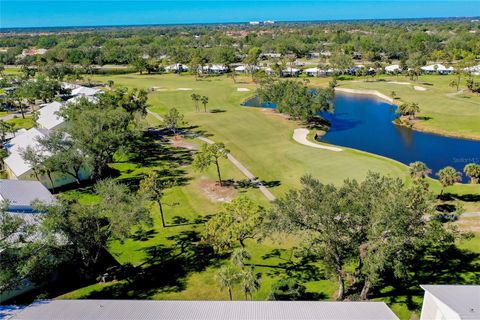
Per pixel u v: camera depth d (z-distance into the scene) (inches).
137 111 3125.0
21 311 1018.1
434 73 5684.1
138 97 3334.2
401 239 1026.7
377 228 1017.5
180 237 1653.5
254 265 1433.3
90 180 2305.6
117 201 1395.2
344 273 1246.9
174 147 2859.3
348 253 1158.3
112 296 1286.9
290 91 3560.5
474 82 4495.6
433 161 2554.1
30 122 3582.7
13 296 1280.8
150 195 1557.6
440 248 1478.8
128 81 5826.8
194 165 2032.5
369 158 2477.9
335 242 1107.9
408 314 1133.7
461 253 1441.9
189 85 5398.6
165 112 3932.1
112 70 7155.5
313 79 5580.7
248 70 6353.3
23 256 1167.0
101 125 2199.8
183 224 1763.0
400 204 1003.3
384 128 3329.2
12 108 4284.0
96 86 5482.3
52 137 2150.6
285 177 2237.9
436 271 1343.5
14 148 2485.2
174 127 3193.9
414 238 1026.1
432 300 978.7
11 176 2316.7
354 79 5531.5
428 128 3196.4
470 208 1780.3
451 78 5241.1
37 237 1296.8
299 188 2064.5
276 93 3750.0
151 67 6712.6
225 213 1353.3
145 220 1380.4
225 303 1034.1
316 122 3459.6
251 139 2982.3
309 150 2682.1
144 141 3009.4
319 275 1355.8
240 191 2075.5
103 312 1000.2
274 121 3499.0
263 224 1238.9
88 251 1298.0
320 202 1079.6
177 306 1026.1
